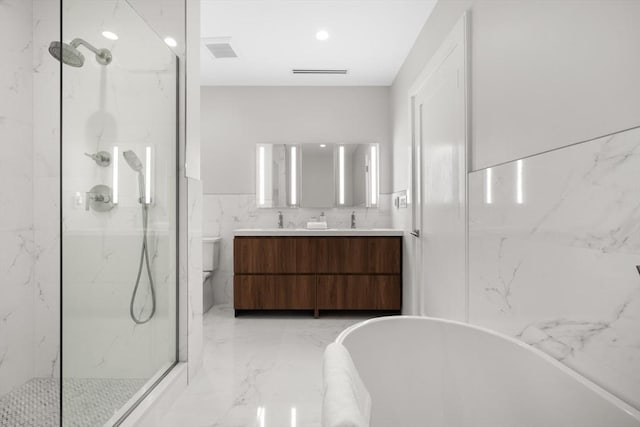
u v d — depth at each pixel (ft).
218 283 12.33
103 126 4.57
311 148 12.30
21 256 6.51
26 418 5.41
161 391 5.49
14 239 6.39
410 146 9.32
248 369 7.22
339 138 12.36
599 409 2.87
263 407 5.81
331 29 8.82
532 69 4.07
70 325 3.92
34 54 6.75
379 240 10.57
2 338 6.15
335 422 2.14
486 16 5.17
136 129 5.31
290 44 9.54
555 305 3.68
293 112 12.34
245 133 12.33
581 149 3.30
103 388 4.47
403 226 10.44
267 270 10.58
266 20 8.44
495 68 4.93
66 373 3.84
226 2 7.73
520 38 4.31
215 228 12.33
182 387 6.26
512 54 4.49
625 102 2.82
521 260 4.29
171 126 6.41
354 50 9.86
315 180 12.29
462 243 6.03
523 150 4.26
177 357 6.61
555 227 3.67
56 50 4.22
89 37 4.31
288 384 6.59
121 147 4.94
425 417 4.35
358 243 10.58
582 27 3.29
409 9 7.91
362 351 4.28
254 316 10.93
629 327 2.80
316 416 5.55
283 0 7.68
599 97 3.09
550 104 3.76
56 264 6.77
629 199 2.79
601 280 3.07
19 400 5.95
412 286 9.34
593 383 3.10
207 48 9.70
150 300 5.66
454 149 6.38
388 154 12.28
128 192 5.10
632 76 2.75
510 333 4.53
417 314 8.89
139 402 5.14
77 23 4.10
